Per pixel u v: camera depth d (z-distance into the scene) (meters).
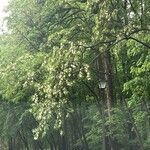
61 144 24.33
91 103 21.11
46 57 15.01
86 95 21.11
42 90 14.10
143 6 15.02
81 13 22.16
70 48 13.93
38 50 24.81
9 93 25.64
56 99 13.83
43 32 26.08
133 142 18.17
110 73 20.64
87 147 21.17
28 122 30.69
